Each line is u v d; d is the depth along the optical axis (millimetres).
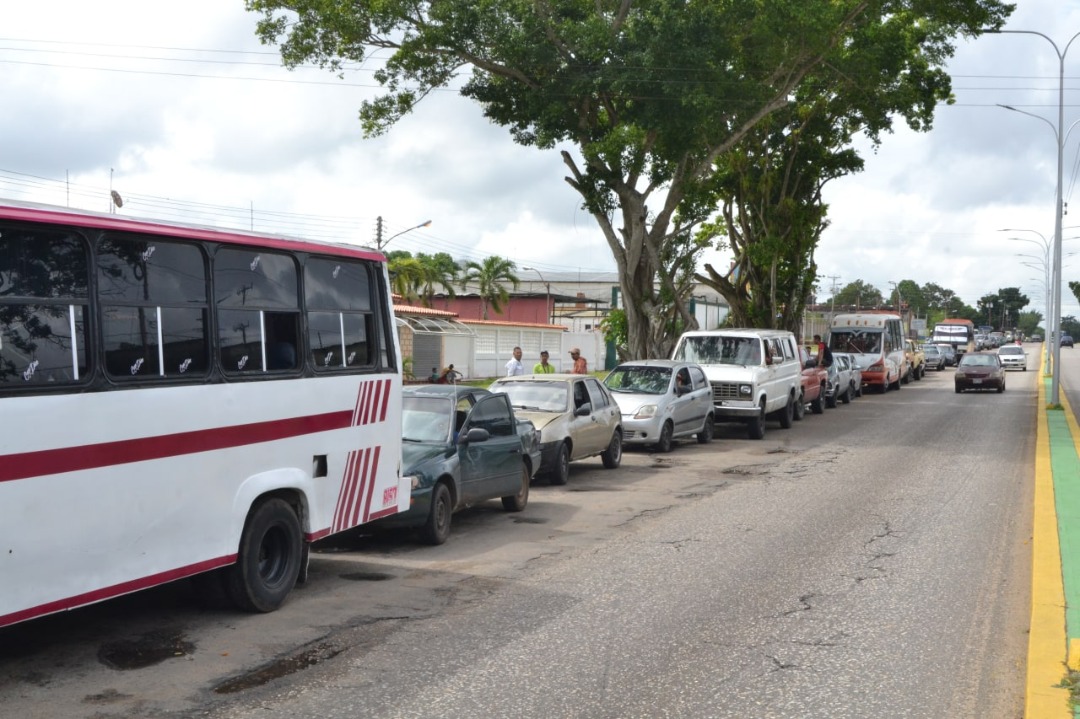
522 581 9203
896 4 29406
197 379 7066
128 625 7590
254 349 7707
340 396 8742
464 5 25594
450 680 6359
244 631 7449
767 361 24391
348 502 8883
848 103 37125
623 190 29766
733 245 42031
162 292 6828
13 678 6332
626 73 25750
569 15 27703
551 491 15188
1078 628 7531
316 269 8523
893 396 39812
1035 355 94938
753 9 26703
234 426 7406
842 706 5969
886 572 9641
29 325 5828
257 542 7816
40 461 5836
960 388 41844
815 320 70062
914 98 34750
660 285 31562
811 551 10648
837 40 29547
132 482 6484
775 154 40750
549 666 6668
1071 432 23875
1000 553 10570
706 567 9836
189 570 6992
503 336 50906
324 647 7062
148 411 6609
